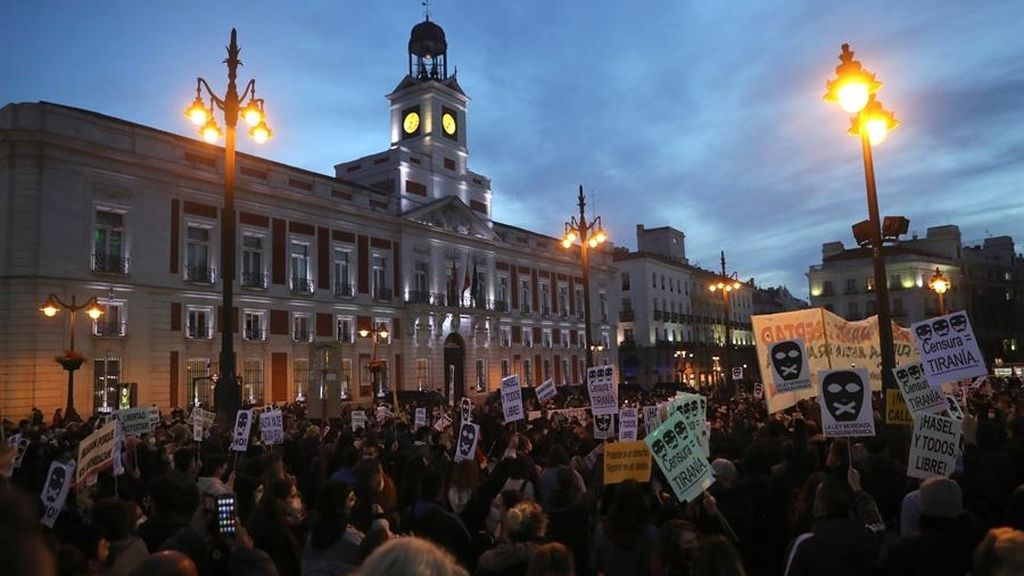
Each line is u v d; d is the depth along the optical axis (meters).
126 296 36.06
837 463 8.27
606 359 74.38
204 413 19.67
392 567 2.50
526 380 62.81
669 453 6.91
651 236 92.06
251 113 19.53
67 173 34.28
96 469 8.48
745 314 106.69
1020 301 97.31
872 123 12.94
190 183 39.22
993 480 7.80
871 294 86.62
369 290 49.25
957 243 91.81
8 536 2.22
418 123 57.56
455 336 55.97
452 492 7.70
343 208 47.38
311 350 34.19
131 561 5.32
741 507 7.17
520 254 64.00
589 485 10.05
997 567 3.48
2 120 33.78
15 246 32.91
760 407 21.53
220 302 40.19
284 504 7.00
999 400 18.05
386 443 13.47
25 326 32.69
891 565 5.14
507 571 4.98
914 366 10.59
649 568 5.45
